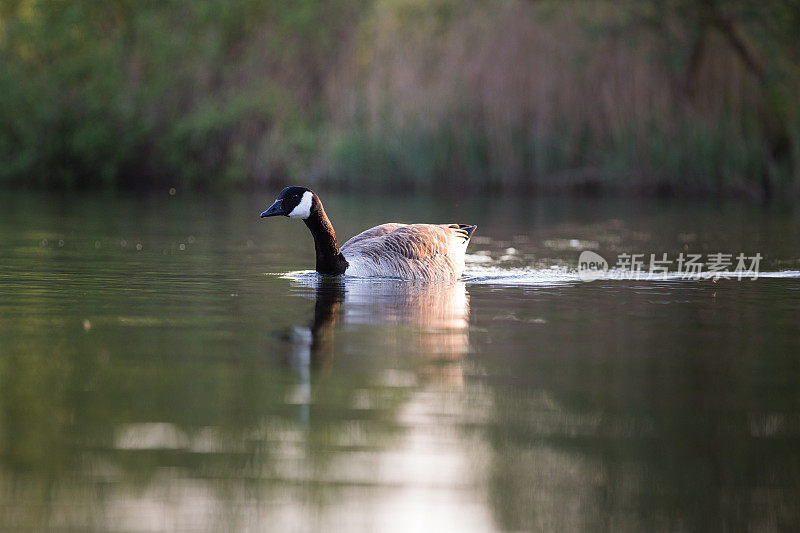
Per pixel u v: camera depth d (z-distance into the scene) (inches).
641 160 1425.9
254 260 710.5
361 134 1521.9
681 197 1369.3
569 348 408.2
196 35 1674.5
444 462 275.3
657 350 406.0
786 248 781.9
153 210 1165.1
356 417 310.0
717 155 1407.5
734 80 1407.5
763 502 253.4
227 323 456.4
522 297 547.2
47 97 1621.6
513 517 242.7
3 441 285.0
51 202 1267.2
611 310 503.5
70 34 1624.0
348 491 255.1
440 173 1494.8
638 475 268.4
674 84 1422.2
